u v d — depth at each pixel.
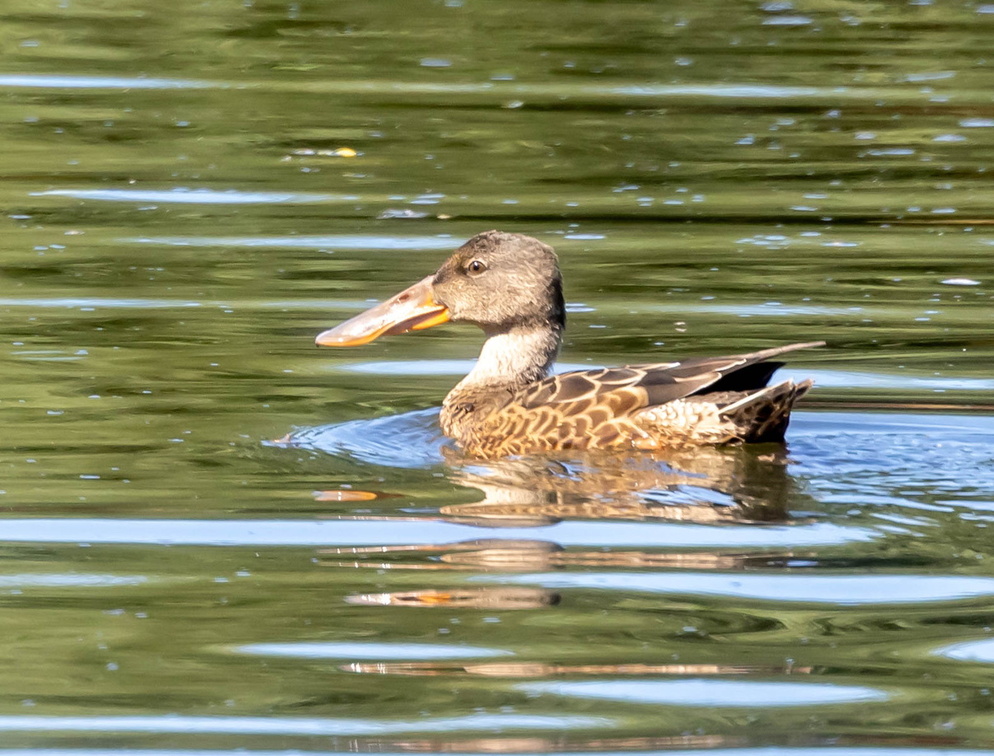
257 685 8.21
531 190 20.73
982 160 22.31
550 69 26.98
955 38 29.44
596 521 10.43
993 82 26.30
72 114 24.09
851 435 12.14
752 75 26.66
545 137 23.27
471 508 10.73
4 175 21.03
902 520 10.37
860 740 7.62
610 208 20.00
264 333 15.34
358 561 9.80
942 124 24.08
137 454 11.89
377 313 13.73
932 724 7.77
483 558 9.83
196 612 9.09
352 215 19.52
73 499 10.90
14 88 25.38
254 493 11.05
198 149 22.55
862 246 18.41
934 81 26.41
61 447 12.01
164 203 19.98
